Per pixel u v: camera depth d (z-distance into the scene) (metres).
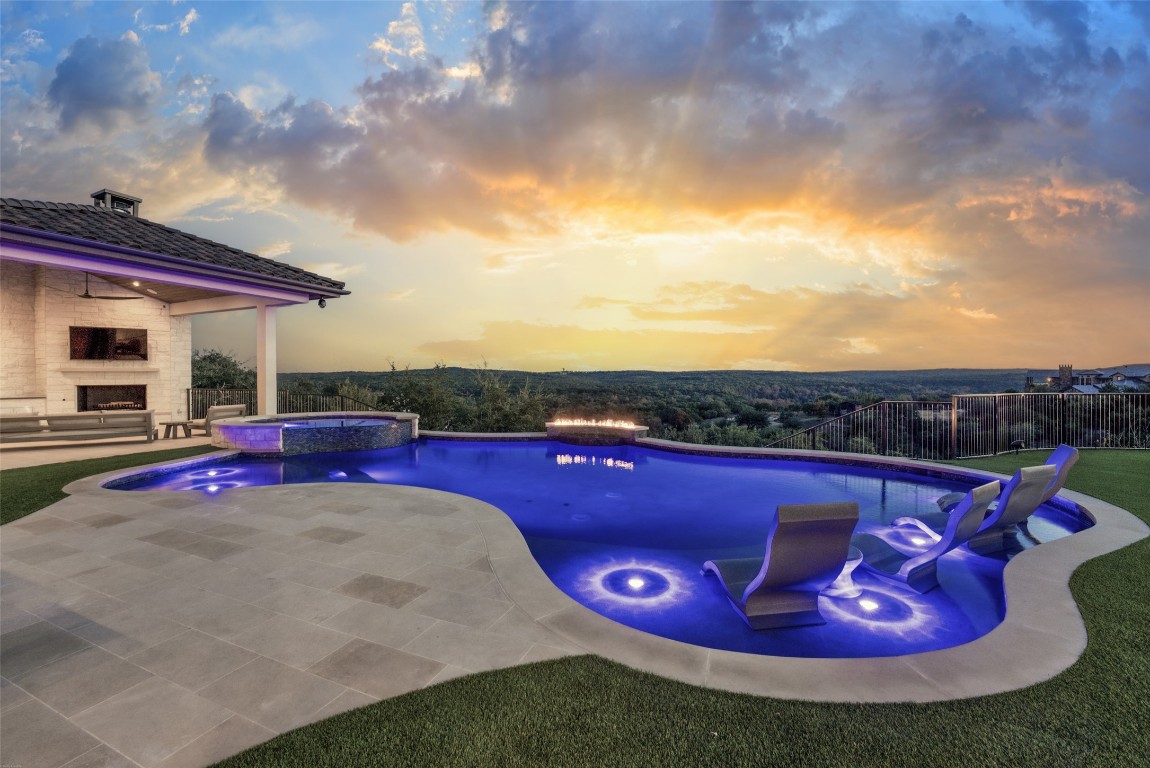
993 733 1.98
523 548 4.34
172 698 2.29
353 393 20.38
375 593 3.43
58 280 12.55
